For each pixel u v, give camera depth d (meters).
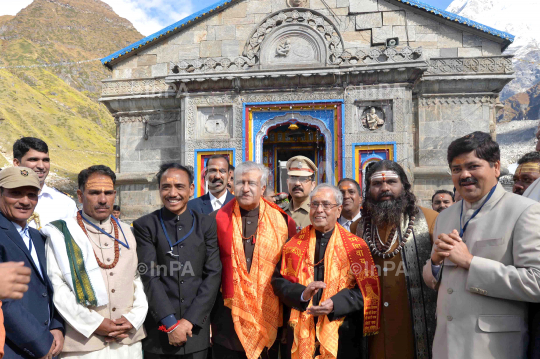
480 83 11.72
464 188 2.80
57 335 3.03
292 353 3.29
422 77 11.73
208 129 12.06
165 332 3.32
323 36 11.88
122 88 13.30
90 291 3.10
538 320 2.54
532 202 2.60
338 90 11.46
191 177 3.75
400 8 12.16
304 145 15.10
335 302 3.20
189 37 13.11
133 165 13.32
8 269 2.12
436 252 2.77
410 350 3.32
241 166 3.78
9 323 2.73
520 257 2.50
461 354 2.61
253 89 11.80
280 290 3.42
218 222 3.80
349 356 3.55
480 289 2.56
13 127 51.41
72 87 89.94
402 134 11.11
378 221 3.55
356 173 11.33
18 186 2.99
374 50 11.20
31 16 111.56
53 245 3.16
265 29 12.23
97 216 3.34
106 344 3.14
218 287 3.53
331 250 3.49
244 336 3.43
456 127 11.84
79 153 54.53
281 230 3.83
